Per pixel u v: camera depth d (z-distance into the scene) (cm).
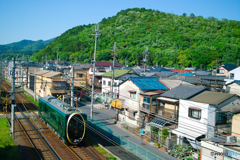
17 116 2778
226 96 1812
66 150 1677
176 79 2872
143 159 1552
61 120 1805
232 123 1759
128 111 2591
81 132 1783
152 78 2766
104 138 2061
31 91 4347
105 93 3947
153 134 2023
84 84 4825
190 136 1680
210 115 1692
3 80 6494
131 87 2611
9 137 1914
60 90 3494
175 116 2000
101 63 5175
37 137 1988
